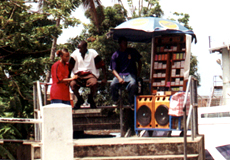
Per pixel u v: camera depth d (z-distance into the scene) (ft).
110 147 21.04
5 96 31.89
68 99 24.22
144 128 26.08
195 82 24.84
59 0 36.24
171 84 27.50
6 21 32.71
